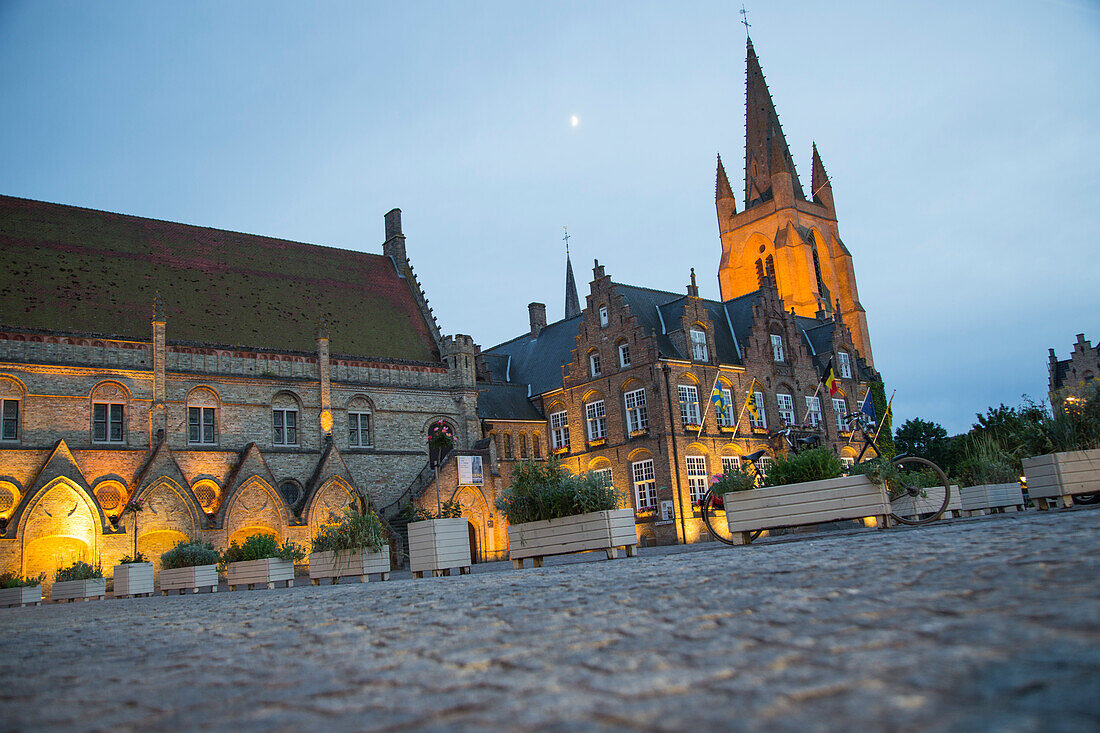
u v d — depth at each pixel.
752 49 104.75
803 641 6.07
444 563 23.30
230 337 52.09
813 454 21.14
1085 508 18.16
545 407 62.59
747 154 103.25
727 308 63.91
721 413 52.56
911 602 7.16
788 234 93.94
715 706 4.60
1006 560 8.82
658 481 53.16
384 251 68.31
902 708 4.25
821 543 15.87
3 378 44.06
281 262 59.81
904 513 26.08
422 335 61.75
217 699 6.06
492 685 5.66
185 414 48.56
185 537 45.53
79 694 6.72
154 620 14.75
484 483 54.41
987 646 5.27
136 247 53.62
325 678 6.51
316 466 51.91
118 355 47.00
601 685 5.33
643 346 54.91
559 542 21.95
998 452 33.41
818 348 68.06
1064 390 32.25
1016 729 3.77
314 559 27.22
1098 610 5.77
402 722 4.86
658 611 8.38
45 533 42.28
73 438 45.16
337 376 54.59
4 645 11.62
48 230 50.97
